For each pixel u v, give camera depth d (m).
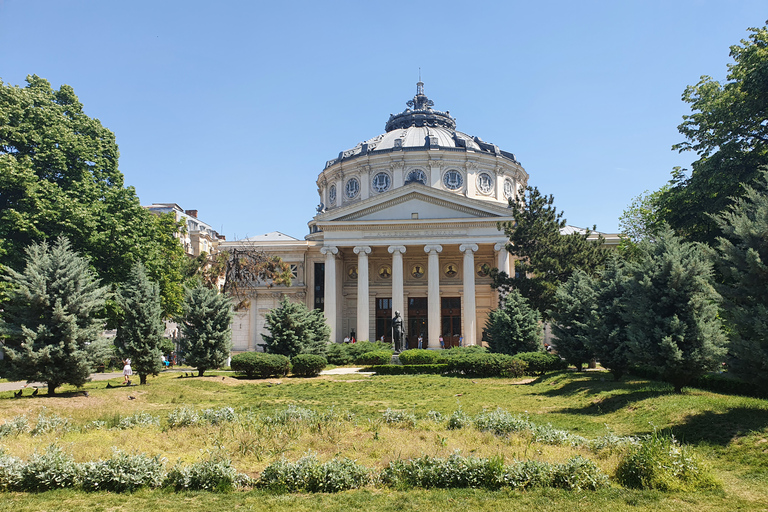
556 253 40.50
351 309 66.12
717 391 21.48
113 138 44.78
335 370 42.00
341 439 15.55
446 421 18.08
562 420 19.55
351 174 70.56
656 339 20.02
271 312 41.53
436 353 42.09
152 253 43.56
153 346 31.12
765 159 31.22
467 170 67.38
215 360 34.12
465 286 56.62
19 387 31.77
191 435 16.34
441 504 10.71
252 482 12.25
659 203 36.56
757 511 10.20
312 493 11.72
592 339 27.28
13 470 12.11
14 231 36.47
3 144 37.00
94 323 26.38
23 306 25.45
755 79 29.91
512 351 39.12
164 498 11.34
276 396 26.91
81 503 10.98
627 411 19.50
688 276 19.88
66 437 16.20
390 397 26.38
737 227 17.50
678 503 10.60
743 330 17.06
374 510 10.48
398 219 57.91
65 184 40.06
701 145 35.19
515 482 11.72
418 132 73.00
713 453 14.04
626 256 40.31
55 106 41.00
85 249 39.00
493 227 57.12
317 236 70.19
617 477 12.09
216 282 54.59
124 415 19.47
